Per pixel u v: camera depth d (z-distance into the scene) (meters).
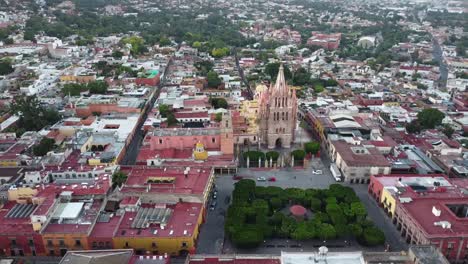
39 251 137.38
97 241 136.12
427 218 146.38
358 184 192.50
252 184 179.75
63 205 148.75
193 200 158.50
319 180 196.38
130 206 150.75
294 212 159.62
